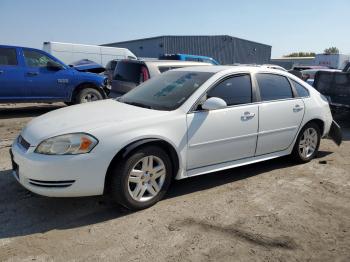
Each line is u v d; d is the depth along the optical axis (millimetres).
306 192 4676
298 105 5430
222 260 3146
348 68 12375
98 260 3096
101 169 3666
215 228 3670
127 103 4719
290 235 3584
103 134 3697
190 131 4223
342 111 9773
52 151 3592
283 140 5320
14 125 8609
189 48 43000
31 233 3502
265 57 48594
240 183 4914
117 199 3832
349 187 4906
